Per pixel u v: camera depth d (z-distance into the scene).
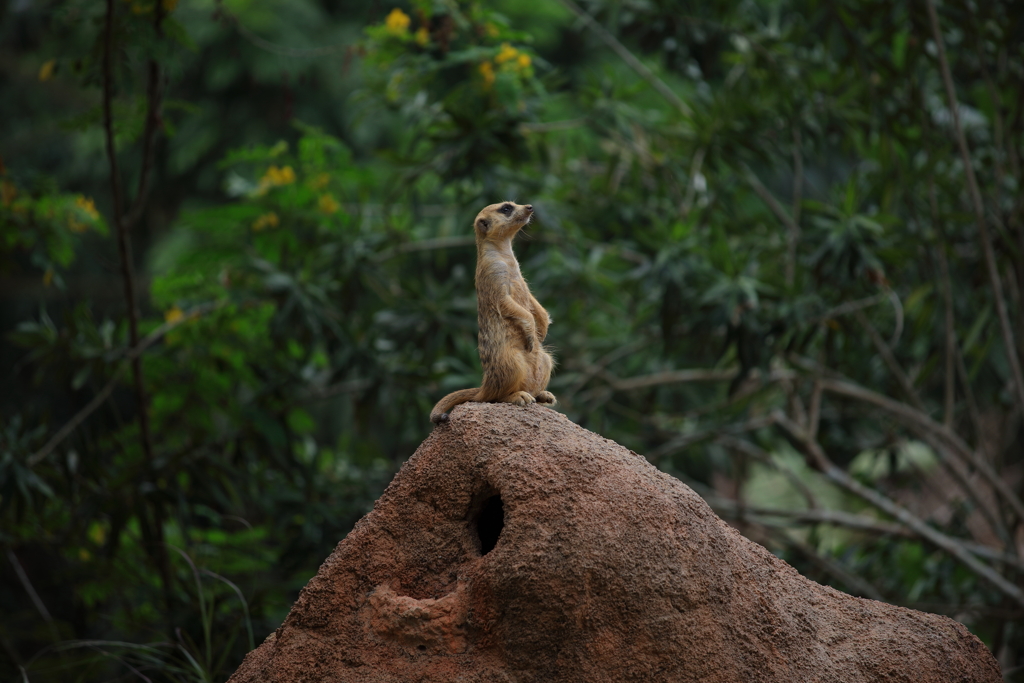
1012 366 10.95
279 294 11.56
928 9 11.03
